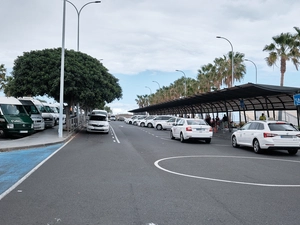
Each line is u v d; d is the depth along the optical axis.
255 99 28.31
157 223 5.14
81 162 11.45
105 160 12.02
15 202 6.25
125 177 8.80
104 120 28.77
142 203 6.27
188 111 54.72
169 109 63.56
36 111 26.22
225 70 43.94
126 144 18.73
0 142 17.45
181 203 6.30
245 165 11.45
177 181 8.38
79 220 5.23
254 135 15.55
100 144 18.48
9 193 6.95
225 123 35.19
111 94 27.22
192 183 8.16
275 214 5.68
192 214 5.62
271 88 19.52
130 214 5.58
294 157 14.12
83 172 9.48
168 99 82.25
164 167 10.62
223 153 15.12
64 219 5.27
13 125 20.34
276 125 14.88
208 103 38.31
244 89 22.17
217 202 6.41
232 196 6.90
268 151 16.41
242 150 16.64
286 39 32.06
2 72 45.66
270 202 6.46
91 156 13.12
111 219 5.30
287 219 5.41
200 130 20.30
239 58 42.88
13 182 8.09
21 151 14.75
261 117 25.97
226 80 43.72
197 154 14.55
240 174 9.59
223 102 33.91
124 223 5.12
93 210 5.78
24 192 7.05
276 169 10.66
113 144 18.61
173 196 6.82
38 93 24.25
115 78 30.39
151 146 17.80
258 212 5.79
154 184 7.97
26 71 24.30
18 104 22.25
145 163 11.43
